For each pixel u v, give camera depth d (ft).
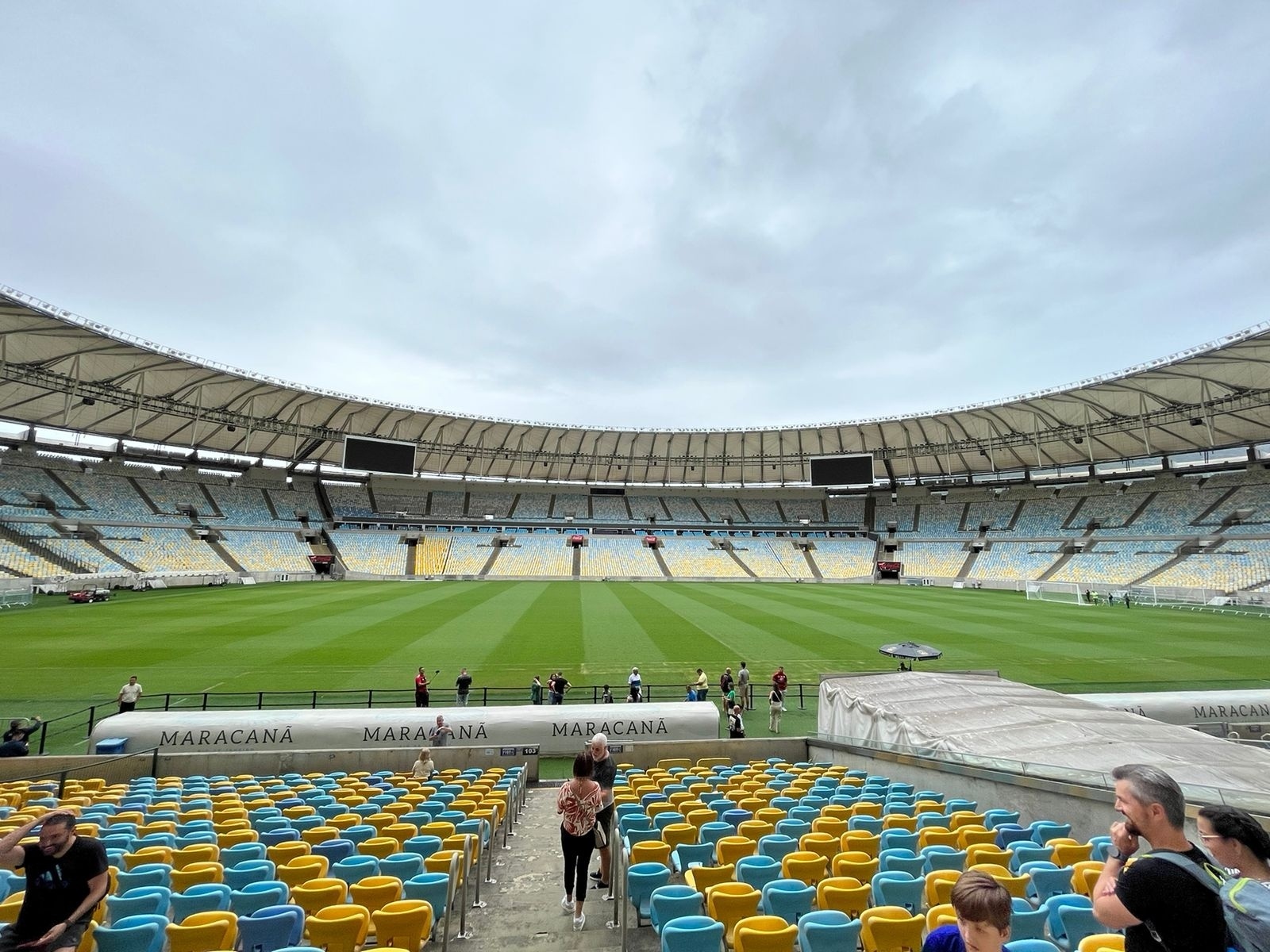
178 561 177.99
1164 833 8.70
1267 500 179.42
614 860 25.49
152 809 31.60
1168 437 197.06
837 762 46.37
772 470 285.43
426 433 242.99
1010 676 73.87
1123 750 32.55
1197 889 7.90
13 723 46.47
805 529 273.75
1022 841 24.76
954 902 8.31
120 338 136.77
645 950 19.95
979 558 224.33
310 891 18.02
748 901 17.62
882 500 281.13
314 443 229.86
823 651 89.10
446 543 237.45
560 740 52.16
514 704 62.90
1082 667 78.38
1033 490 244.42
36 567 143.84
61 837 14.64
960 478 268.00
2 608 120.16
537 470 279.08
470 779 41.63
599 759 26.23
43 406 167.63
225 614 115.85
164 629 99.04
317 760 47.32
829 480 238.27
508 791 34.22
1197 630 107.76
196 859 22.30
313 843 24.97
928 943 8.98
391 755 47.93
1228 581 157.79
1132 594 168.04
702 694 61.31
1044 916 16.28
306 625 104.47
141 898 17.47
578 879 21.80
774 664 81.71
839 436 254.47
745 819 27.20
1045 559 206.18
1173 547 181.98
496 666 78.38
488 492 277.03
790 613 128.67
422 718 51.75
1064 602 155.84
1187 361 137.59
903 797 32.12
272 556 204.85
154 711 53.93
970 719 39.81
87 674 71.97
